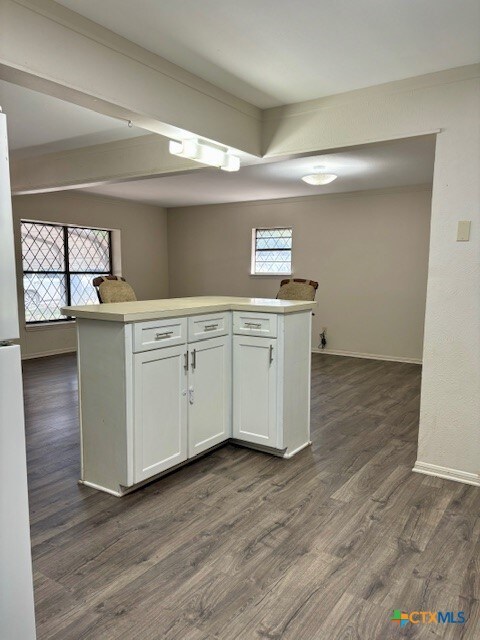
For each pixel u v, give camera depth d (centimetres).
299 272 703
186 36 229
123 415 237
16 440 110
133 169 388
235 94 302
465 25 213
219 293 790
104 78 225
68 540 204
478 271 254
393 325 632
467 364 260
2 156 104
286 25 216
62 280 677
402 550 198
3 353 106
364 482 263
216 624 156
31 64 196
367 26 215
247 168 490
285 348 288
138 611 161
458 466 266
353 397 442
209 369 289
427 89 264
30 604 116
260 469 280
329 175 502
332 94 299
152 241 810
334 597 169
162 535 209
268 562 189
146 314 240
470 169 253
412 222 607
